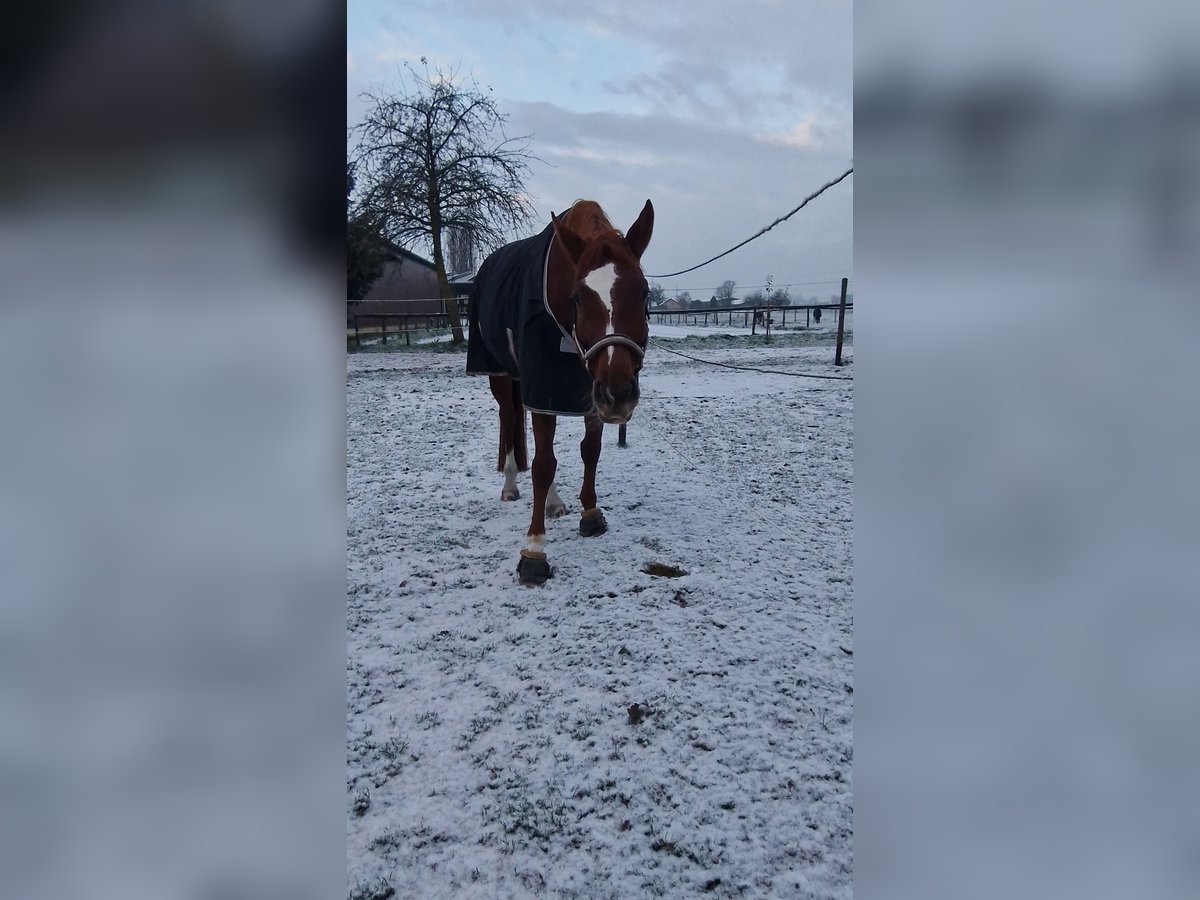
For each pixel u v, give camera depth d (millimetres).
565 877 1702
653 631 2811
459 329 18219
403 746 2182
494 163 19625
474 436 7012
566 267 3145
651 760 2086
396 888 1677
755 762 2066
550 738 2199
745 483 4941
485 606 3119
